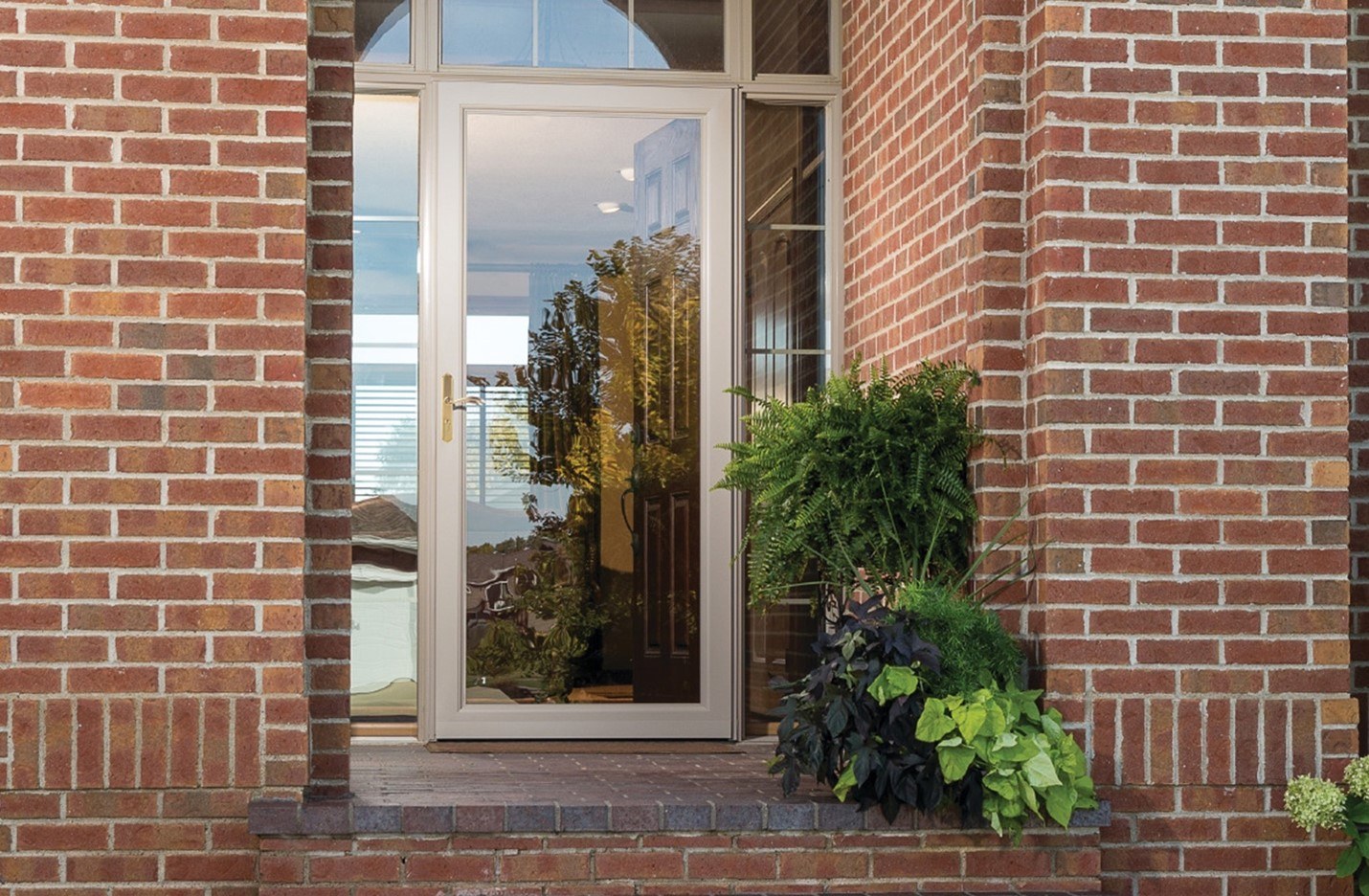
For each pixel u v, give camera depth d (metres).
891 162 5.93
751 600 5.39
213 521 4.45
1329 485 4.76
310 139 4.75
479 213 6.45
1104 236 4.72
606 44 6.51
